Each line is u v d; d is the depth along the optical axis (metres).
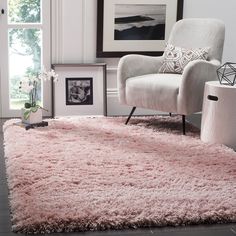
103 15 4.29
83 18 4.30
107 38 4.35
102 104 4.36
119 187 2.44
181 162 2.89
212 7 4.52
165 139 3.45
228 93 3.24
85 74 4.30
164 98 3.58
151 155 3.02
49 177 2.54
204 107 3.43
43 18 4.24
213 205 2.25
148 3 4.36
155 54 4.46
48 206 2.16
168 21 4.43
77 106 4.30
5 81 4.25
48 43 4.29
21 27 4.21
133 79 3.77
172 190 2.42
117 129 3.72
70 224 2.03
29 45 4.27
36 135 3.43
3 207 2.24
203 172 2.71
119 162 2.85
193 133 3.69
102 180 2.53
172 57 3.93
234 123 3.28
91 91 4.32
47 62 4.31
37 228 1.99
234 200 2.32
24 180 2.47
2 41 4.19
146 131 3.69
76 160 2.86
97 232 2.01
